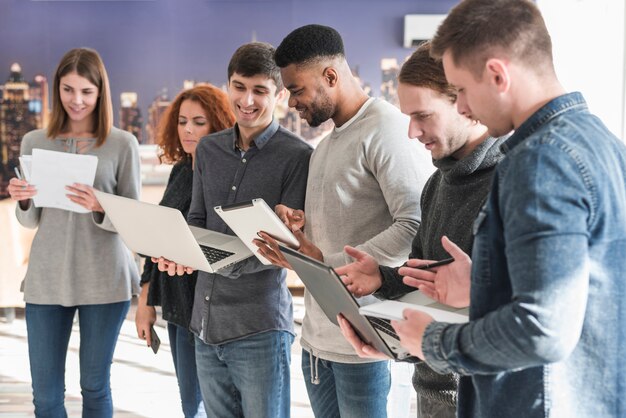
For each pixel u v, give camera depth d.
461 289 1.42
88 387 2.71
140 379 4.01
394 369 2.30
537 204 1.06
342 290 1.38
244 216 1.85
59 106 2.70
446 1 6.25
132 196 2.74
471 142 1.57
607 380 1.18
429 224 1.69
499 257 1.18
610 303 1.15
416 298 1.54
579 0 4.64
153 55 6.18
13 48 5.98
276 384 2.31
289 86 2.06
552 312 1.04
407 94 1.56
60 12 6.04
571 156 1.08
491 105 1.20
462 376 1.33
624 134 4.16
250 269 2.23
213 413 2.41
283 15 6.22
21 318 5.30
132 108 6.18
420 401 1.73
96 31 6.11
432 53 1.26
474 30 1.17
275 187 2.30
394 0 6.23
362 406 2.04
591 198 1.08
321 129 6.16
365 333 1.46
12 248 5.07
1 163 5.95
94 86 2.65
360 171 2.02
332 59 2.03
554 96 1.19
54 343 2.68
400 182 1.94
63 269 2.65
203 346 2.37
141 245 2.19
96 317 2.68
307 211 2.17
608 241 1.12
